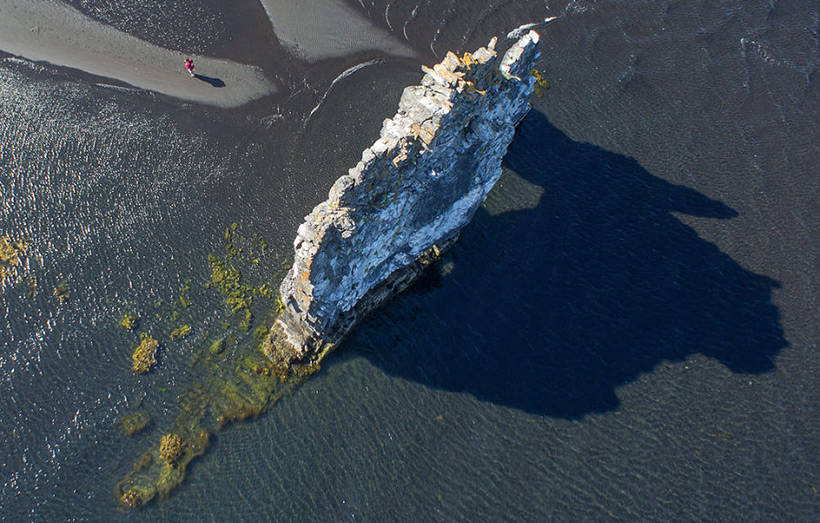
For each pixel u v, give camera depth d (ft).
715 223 153.07
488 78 114.83
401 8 197.47
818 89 178.50
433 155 113.60
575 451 122.31
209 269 144.56
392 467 120.16
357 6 196.95
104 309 138.51
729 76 182.19
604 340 134.72
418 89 107.96
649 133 170.19
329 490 117.70
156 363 131.44
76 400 127.34
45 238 147.74
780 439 124.16
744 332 136.87
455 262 143.74
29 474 119.14
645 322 137.39
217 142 165.48
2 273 142.00
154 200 154.61
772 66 184.03
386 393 127.44
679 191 158.71
